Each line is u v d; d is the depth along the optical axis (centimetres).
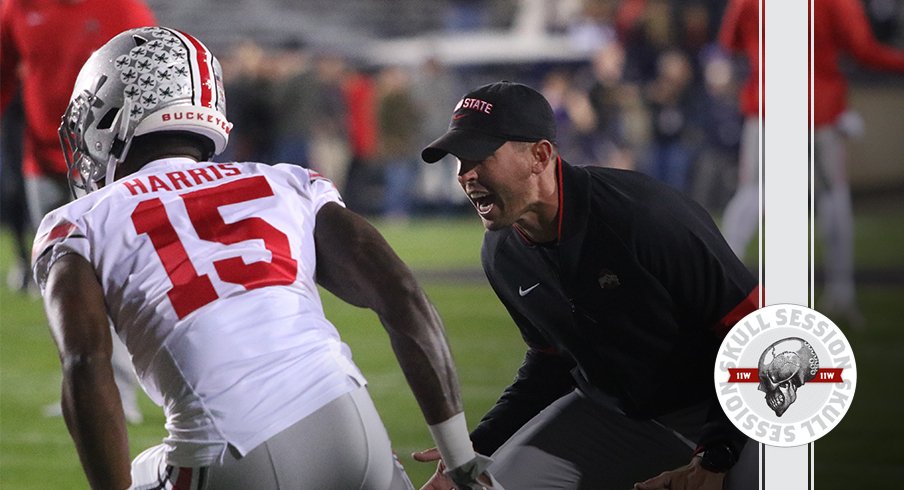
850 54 2677
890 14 5506
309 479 778
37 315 3150
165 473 786
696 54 5459
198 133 862
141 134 848
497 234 1098
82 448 740
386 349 2684
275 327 789
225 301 785
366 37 7375
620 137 5341
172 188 820
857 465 1722
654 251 1019
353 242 828
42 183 1984
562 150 5372
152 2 7444
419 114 5622
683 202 1040
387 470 814
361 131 5572
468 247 4681
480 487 809
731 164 5294
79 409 738
